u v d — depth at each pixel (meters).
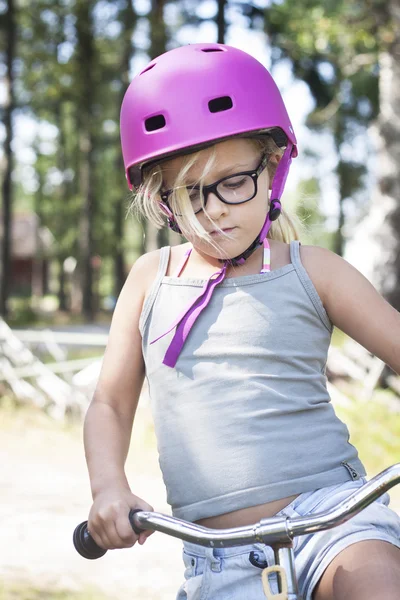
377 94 17.16
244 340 1.87
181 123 1.83
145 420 8.06
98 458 1.88
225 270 1.93
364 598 1.57
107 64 23.45
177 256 2.06
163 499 6.00
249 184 1.87
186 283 1.96
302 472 1.82
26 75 23.16
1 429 8.66
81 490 6.38
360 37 10.46
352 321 1.89
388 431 7.35
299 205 2.34
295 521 1.57
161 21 19.86
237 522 1.82
